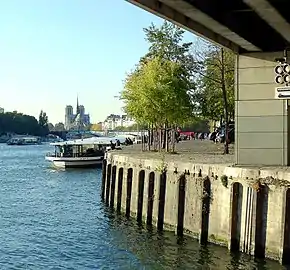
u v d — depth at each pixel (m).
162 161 33.41
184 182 30.86
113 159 44.12
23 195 56.78
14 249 30.86
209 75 54.91
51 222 39.53
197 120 56.53
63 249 30.53
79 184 66.50
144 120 54.31
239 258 25.64
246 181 26.22
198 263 25.52
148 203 34.47
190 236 30.05
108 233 33.97
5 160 120.06
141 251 28.61
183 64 55.97
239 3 22.34
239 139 31.23
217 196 28.22
